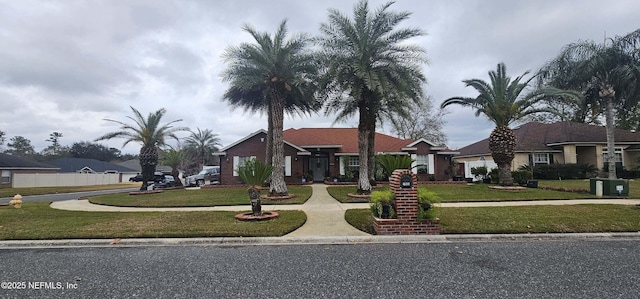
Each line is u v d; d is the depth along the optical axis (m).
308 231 8.23
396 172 8.02
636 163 25.19
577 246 6.68
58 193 25.36
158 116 21.34
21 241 7.36
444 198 13.91
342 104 18.14
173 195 17.19
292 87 16.53
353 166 25.56
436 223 7.71
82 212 11.67
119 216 10.49
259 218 9.38
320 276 4.87
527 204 12.00
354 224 8.93
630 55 17.73
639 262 5.44
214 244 7.22
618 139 25.72
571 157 25.16
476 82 18.34
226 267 5.41
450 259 5.75
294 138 26.81
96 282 4.70
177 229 8.20
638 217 9.00
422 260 5.71
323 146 24.84
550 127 28.92
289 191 18.09
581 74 18.22
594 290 4.17
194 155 55.19
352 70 15.06
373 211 8.48
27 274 5.11
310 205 12.80
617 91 18.47
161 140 21.41
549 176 24.41
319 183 24.47
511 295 4.03
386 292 4.18
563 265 5.30
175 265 5.56
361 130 15.85
